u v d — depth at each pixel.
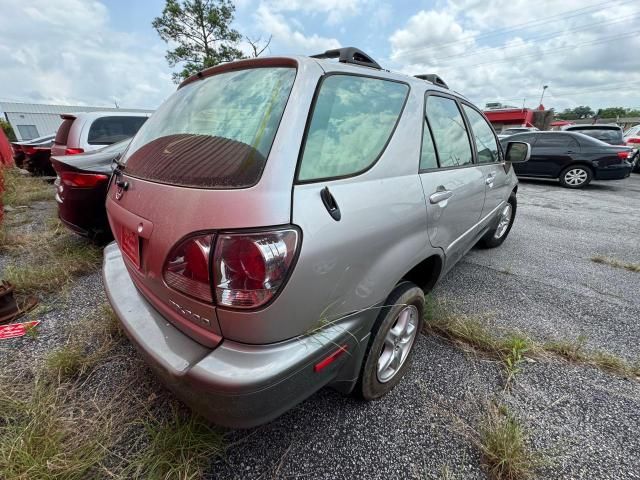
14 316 2.24
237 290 0.98
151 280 1.26
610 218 5.58
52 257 3.10
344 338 1.24
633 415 1.63
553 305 2.66
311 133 1.16
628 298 2.80
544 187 8.70
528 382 1.82
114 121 5.65
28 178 7.76
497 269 3.35
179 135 1.44
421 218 1.60
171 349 1.15
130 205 1.35
